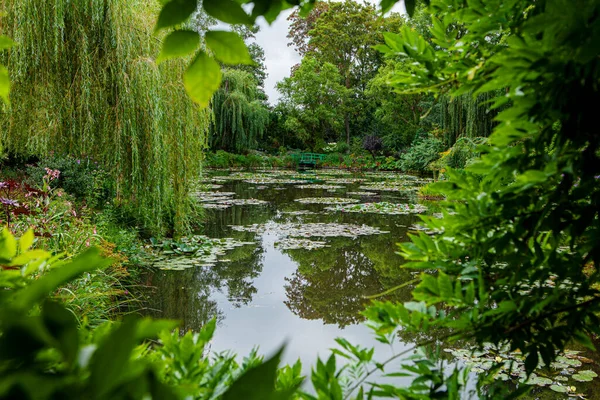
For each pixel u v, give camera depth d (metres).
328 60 32.78
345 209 10.92
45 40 4.96
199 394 0.64
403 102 26.91
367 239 7.58
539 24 0.52
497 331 0.75
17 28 4.82
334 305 4.57
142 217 6.52
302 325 4.02
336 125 31.03
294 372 0.81
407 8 0.78
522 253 0.75
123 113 5.43
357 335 3.78
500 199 0.73
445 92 0.84
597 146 0.63
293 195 13.91
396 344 3.20
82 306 3.21
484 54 0.80
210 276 5.40
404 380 2.39
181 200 6.46
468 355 3.10
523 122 0.65
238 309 4.37
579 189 0.68
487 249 0.76
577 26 0.51
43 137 5.31
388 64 25.47
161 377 0.61
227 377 0.72
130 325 0.23
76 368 0.26
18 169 8.10
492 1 0.73
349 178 21.09
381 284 5.29
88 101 5.28
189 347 0.70
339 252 6.71
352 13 31.44
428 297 0.78
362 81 31.50
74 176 7.00
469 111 13.89
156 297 4.61
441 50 0.85
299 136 30.91
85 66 5.25
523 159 0.69
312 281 5.38
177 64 5.99
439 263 0.82
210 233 8.00
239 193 14.43
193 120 6.32
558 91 0.59
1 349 0.24
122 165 5.68
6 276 0.58
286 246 7.05
